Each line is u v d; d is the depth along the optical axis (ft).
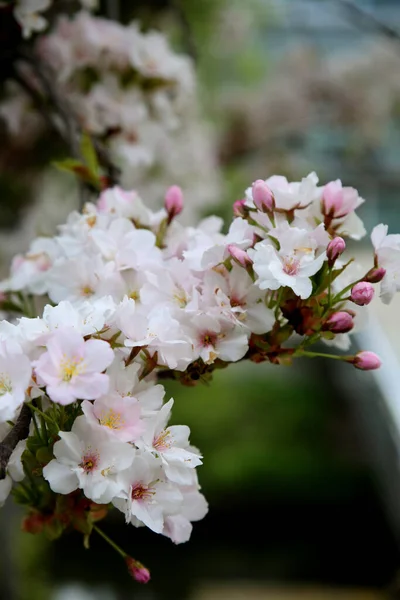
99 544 9.66
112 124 3.33
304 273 2.10
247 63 6.88
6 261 4.37
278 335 2.21
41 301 2.95
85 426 1.98
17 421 2.00
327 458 10.36
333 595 9.61
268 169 7.11
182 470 2.03
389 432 4.28
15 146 4.00
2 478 1.95
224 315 2.15
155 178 4.13
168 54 3.38
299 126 7.14
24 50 3.14
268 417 10.85
